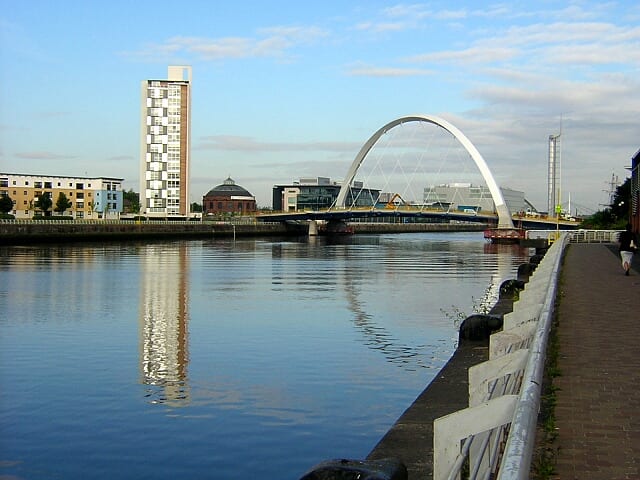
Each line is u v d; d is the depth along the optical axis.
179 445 12.37
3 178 145.88
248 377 17.23
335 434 12.90
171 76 133.88
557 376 9.49
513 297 20.73
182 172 133.62
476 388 6.15
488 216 113.69
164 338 22.52
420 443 8.29
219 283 41.28
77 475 11.10
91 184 155.25
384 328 24.58
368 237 143.00
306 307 30.36
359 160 141.38
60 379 17.08
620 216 95.94
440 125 120.62
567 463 6.06
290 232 149.12
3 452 12.06
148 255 68.56
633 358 10.70
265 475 10.99
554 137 133.00
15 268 50.06
